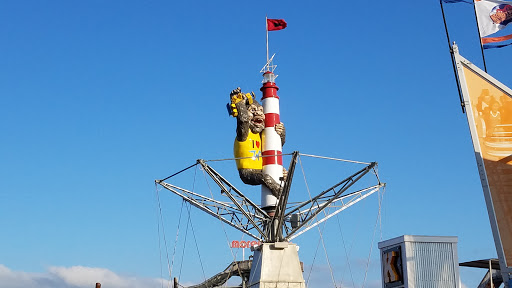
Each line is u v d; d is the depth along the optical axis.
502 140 57.00
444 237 69.81
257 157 74.62
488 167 56.53
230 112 74.25
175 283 80.62
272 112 76.50
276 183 73.56
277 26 80.81
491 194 55.91
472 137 57.34
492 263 64.88
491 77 58.28
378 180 67.75
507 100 57.72
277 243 69.75
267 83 77.75
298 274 69.88
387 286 71.62
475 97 58.12
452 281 68.56
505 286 54.00
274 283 68.88
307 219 69.69
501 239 54.88
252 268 71.69
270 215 72.88
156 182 70.00
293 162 64.00
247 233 71.69
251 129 75.06
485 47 60.06
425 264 68.75
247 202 70.62
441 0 60.38
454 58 59.28
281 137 76.25
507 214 55.28
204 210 70.88
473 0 61.06
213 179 68.00
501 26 60.12
